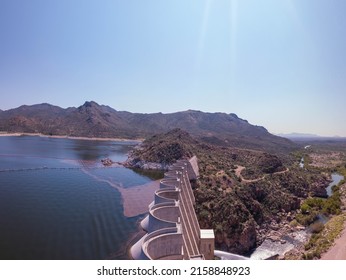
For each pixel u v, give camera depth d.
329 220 95.38
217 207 89.81
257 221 95.44
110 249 71.25
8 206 96.69
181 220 61.34
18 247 68.75
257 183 115.06
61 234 77.62
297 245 83.75
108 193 121.75
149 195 122.44
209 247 71.00
